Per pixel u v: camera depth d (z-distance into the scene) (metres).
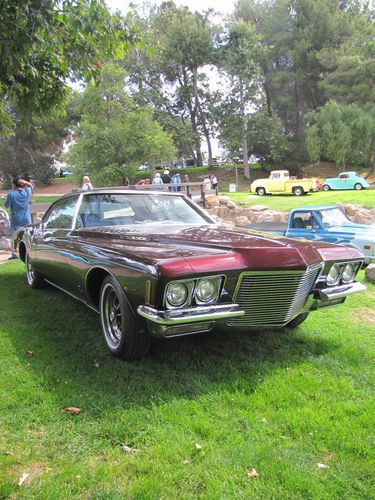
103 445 2.46
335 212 9.27
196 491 2.11
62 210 5.14
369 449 2.43
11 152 48.97
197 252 3.25
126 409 2.82
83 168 32.00
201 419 2.72
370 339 4.34
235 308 3.18
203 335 4.17
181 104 52.28
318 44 46.59
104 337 3.75
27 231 6.02
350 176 30.59
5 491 2.06
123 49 6.40
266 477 2.21
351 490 2.13
